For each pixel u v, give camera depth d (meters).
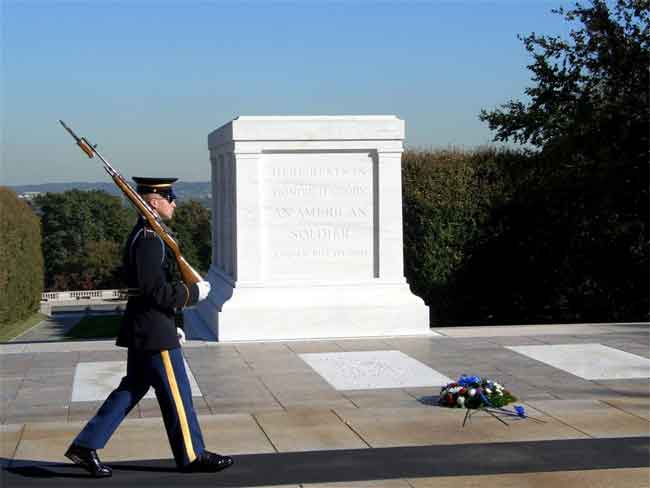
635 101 21.48
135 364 7.29
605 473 7.32
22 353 13.26
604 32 22.50
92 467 7.17
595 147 21.89
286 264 14.49
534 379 11.13
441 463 7.59
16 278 33.03
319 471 7.37
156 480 7.12
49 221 87.31
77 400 10.16
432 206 21.22
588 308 22.17
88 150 7.17
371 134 14.52
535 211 21.73
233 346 13.66
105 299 65.00
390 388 10.62
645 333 14.88
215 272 16.91
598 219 21.86
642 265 22.02
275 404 9.87
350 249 14.65
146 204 7.26
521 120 23.23
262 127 14.28
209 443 8.23
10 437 8.49
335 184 14.59
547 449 8.01
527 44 23.41
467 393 9.54
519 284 21.86
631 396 10.14
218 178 17.11
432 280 21.34
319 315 14.32
